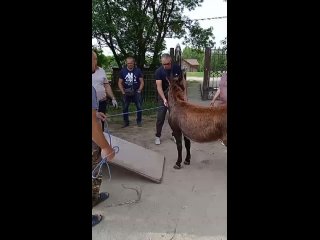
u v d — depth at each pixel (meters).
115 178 4.33
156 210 3.47
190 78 19.95
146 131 7.20
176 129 4.60
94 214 3.28
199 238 2.92
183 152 5.56
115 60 14.12
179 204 3.60
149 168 4.45
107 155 3.18
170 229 3.09
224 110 4.12
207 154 5.42
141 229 3.09
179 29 14.33
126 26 12.66
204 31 14.41
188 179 4.33
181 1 13.73
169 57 5.40
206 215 3.34
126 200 3.71
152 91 11.10
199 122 4.25
